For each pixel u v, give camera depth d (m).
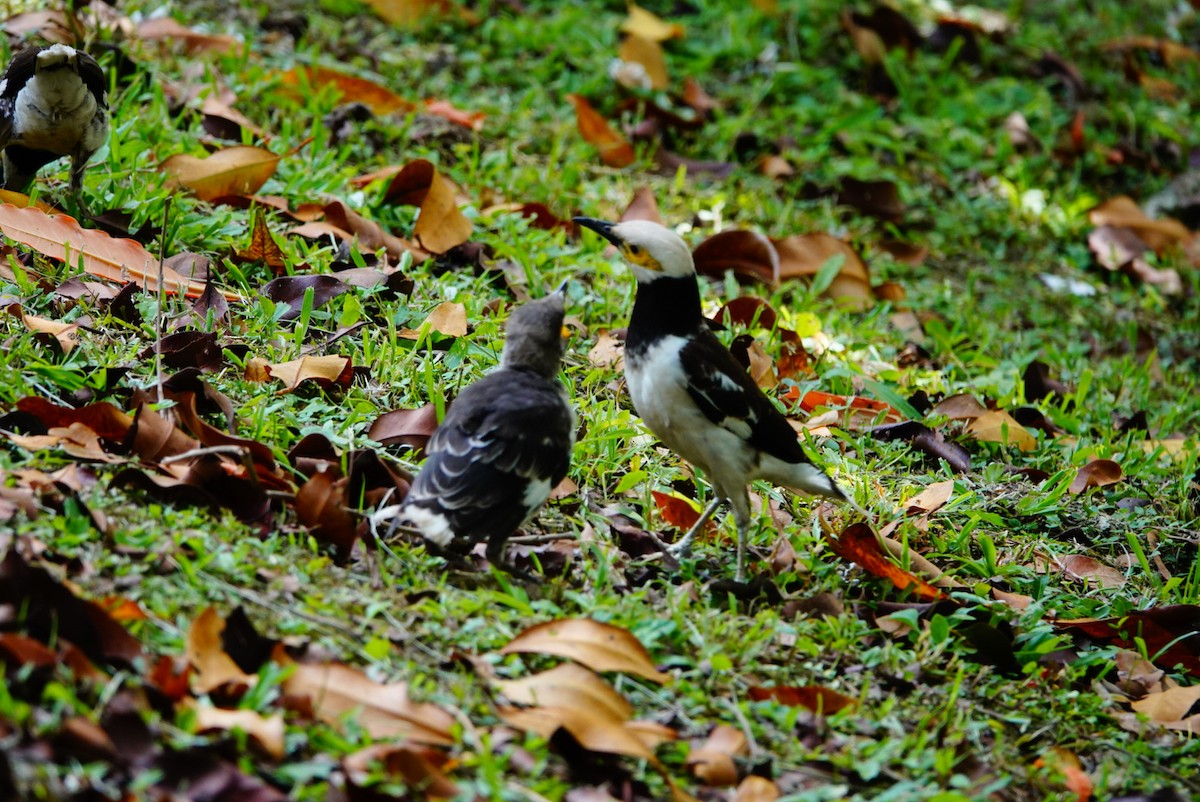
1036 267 17.38
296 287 11.52
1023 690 9.09
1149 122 20.19
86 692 6.64
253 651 7.23
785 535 9.98
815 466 10.02
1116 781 8.41
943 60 20.84
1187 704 9.23
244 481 8.62
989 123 19.73
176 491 8.56
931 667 8.98
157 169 12.88
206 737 6.59
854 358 13.71
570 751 7.30
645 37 18.16
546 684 7.54
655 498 10.23
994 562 10.48
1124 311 16.92
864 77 19.80
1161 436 13.94
